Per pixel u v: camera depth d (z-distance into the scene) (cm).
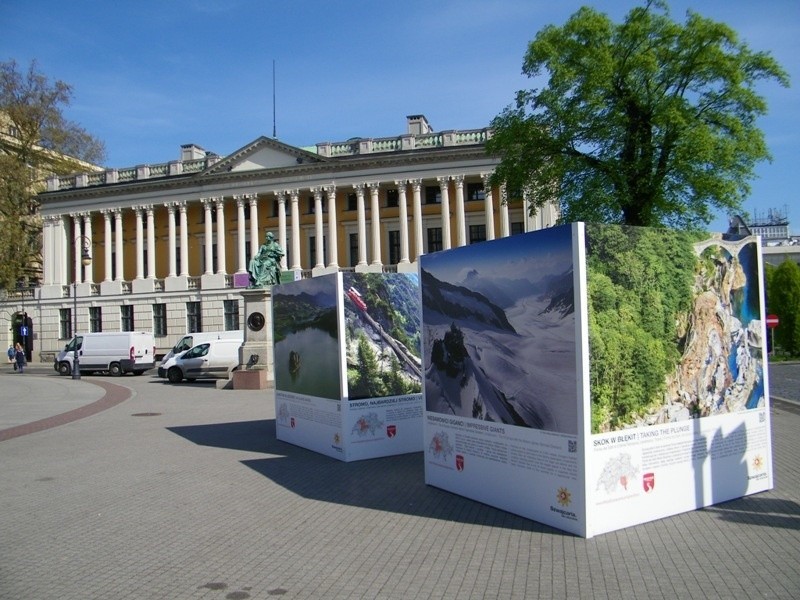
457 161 5431
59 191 6262
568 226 740
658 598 568
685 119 2580
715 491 847
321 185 5691
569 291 739
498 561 663
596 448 734
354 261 5759
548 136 2861
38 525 830
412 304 1332
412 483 1021
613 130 2719
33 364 6088
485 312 868
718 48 2645
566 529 749
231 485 1035
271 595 593
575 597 573
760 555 663
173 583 627
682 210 2730
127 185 6091
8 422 1819
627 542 710
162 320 6056
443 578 623
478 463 889
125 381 3594
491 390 861
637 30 2683
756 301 923
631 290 775
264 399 2383
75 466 1198
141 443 1444
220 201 5922
